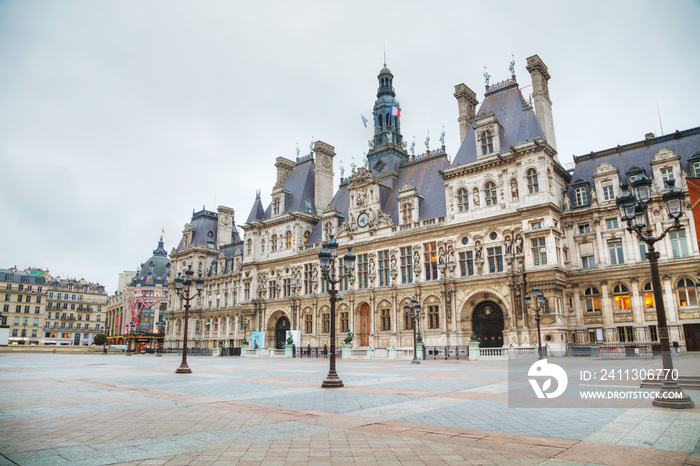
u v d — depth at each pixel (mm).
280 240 83562
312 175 89188
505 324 53312
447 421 13398
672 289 47906
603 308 51469
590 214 54281
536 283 51000
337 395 19250
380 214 67938
